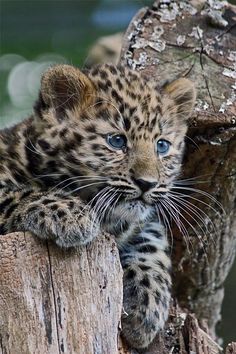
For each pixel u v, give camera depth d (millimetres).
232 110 12031
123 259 11820
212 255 13305
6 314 9594
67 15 21125
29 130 11648
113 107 11352
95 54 18172
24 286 9648
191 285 13758
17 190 11078
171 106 11781
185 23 12898
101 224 11391
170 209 11664
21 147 11523
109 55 18031
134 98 11500
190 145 12141
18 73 22062
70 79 11430
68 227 9953
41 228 9906
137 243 11945
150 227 12109
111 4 20969
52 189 11102
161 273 11688
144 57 12641
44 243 9828
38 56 21984
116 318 9938
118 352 10500
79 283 9820
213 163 12234
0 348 9578
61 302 9742
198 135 12062
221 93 12273
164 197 11461
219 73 12508
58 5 20766
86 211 10375
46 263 9766
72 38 21734
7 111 21922
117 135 11258
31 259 9727
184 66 12594
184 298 14000
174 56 12672
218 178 12391
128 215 11281
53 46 21812
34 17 21094
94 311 9828
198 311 14219
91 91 11445
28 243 9750
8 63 22031
